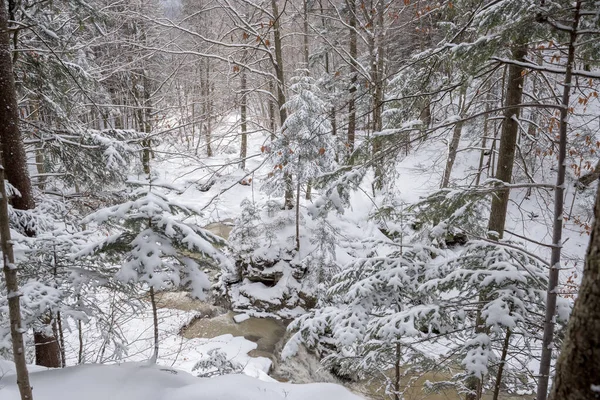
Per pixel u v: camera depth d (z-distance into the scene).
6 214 2.80
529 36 3.62
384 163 4.44
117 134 8.59
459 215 4.28
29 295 3.85
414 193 14.27
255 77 15.46
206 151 20.92
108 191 8.27
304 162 11.02
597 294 1.25
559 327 3.87
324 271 10.98
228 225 15.64
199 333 10.08
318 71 18.53
